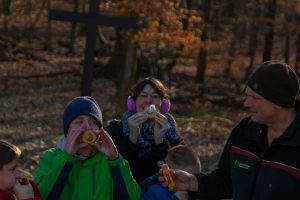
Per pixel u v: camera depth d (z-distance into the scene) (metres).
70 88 21.69
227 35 29.47
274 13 23.89
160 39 15.58
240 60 31.34
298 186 3.31
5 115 15.94
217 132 14.95
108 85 22.19
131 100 4.77
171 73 26.31
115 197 3.79
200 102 21.16
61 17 12.61
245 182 3.49
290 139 3.33
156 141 4.53
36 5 38.56
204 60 23.05
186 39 15.97
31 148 11.09
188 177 3.87
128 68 15.00
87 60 12.73
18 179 3.50
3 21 35.31
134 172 4.55
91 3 12.57
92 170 3.77
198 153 12.70
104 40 30.78
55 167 3.66
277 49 34.44
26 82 22.25
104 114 17.12
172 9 15.39
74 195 3.74
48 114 16.66
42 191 3.66
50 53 30.20
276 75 3.33
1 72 23.83
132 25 12.68
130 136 4.51
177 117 17.30
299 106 3.48
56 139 12.42
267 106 3.37
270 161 3.38
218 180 3.86
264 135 3.49
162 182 3.94
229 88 25.20
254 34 26.69
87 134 3.68
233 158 3.59
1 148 3.41
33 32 33.81
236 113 19.95
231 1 25.27
